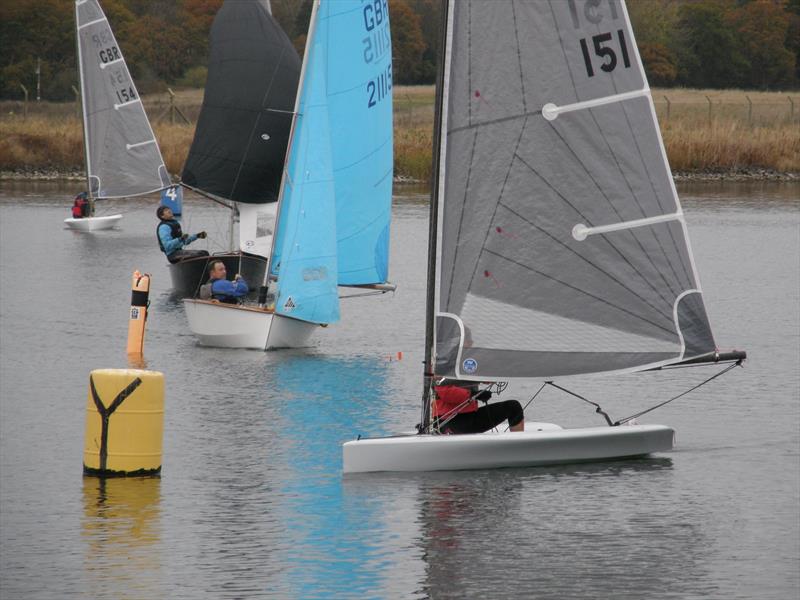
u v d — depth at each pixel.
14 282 88.25
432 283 40.53
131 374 40.31
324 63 69.19
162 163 133.38
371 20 69.88
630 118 40.38
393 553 33.16
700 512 36.72
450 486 39.16
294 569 32.03
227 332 64.31
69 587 30.73
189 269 84.75
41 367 58.72
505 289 39.97
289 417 48.53
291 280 63.88
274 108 90.50
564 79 39.81
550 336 40.31
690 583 31.20
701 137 193.62
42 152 190.88
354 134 69.75
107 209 151.25
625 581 31.31
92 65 129.88
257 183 90.50
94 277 91.81
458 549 33.56
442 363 39.84
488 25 39.19
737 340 66.75
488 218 39.69
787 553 33.38
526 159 39.78
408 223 130.12
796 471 41.09
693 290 40.97
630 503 37.53
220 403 50.97
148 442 40.38
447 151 39.28
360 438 40.59
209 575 31.56
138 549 33.41
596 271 40.41
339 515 36.31
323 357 62.06
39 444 44.38
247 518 36.00
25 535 34.38
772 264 99.56
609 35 40.12
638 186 40.50
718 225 128.75
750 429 46.97
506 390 54.12
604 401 52.03
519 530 35.03
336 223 69.44
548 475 40.44
